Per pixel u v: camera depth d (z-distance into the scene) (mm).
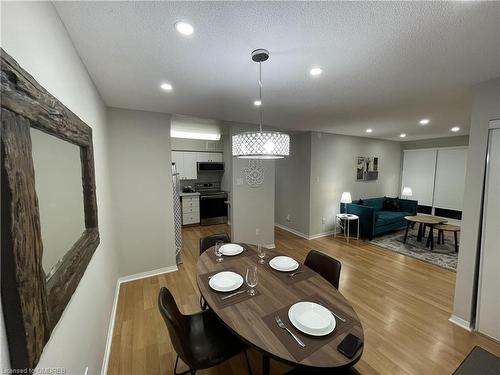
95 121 1968
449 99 2496
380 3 1050
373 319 2197
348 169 5289
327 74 1841
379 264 3471
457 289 2146
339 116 3301
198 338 1425
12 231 574
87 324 1327
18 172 602
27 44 798
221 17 1153
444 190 5695
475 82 2010
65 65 1209
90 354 1362
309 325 1127
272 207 4207
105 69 1705
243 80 1953
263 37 1331
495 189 1911
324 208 4941
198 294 2662
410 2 1043
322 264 1850
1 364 569
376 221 4633
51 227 890
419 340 1930
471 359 1354
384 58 1584
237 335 1097
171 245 3236
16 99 610
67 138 1060
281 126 4074
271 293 1455
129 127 2855
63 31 1184
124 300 2535
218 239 2498
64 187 1054
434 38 1341
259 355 1801
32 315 639
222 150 6125
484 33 1286
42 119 773
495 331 1931
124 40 1345
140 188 2971
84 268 1200
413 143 6238
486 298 1978
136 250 3006
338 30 1264
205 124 3924
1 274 573
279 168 5516
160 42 1373
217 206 5988
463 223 2105
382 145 5961
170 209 3193
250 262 1938
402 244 4395
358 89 2188
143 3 1045
